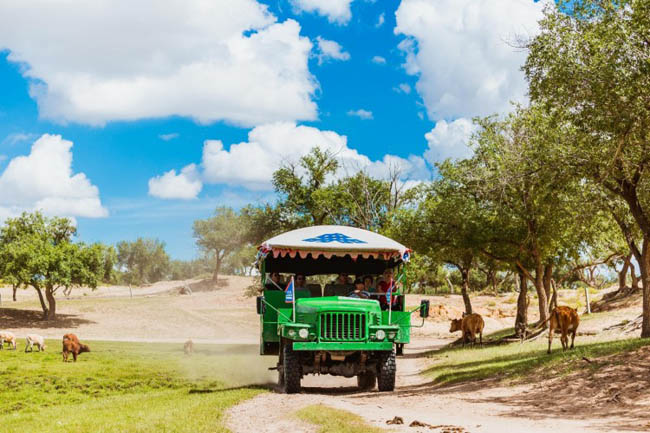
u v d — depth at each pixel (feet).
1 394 82.17
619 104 51.44
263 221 223.51
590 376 44.96
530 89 59.06
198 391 63.16
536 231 94.94
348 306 47.67
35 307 244.22
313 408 35.73
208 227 372.99
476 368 64.18
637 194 70.03
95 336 184.65
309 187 214.28
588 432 28.35
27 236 209.87
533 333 104.12
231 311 250.78
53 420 48.78
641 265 70.49
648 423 30.53
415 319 189.06
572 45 55.26
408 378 71.72
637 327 84.69
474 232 100.17
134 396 69.31
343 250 49.80
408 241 110.42
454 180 102.78
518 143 81.87
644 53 50.26
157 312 237.04
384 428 29.17
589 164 61.00
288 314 49.47
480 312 187.83
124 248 506.89
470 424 31.22
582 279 197.26
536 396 43.19
